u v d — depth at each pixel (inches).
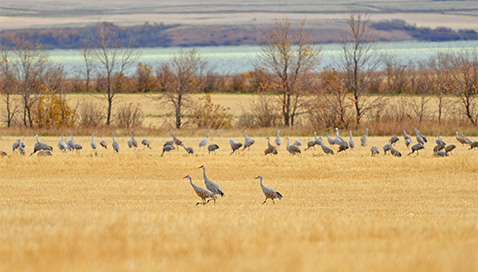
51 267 329.7
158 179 1032.2
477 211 695.7
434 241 407.2
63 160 1215.6
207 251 374.9
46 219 522.6
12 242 405.4
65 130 1988.2
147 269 319.3
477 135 1872.5
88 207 721.0
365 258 337.7
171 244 393.1
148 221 498.3
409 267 322.0
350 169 1106.7
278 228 458.6
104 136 1919.3
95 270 321.1
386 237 430.6
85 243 394.6
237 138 1856.5
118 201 783.7
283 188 908.0
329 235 436.1
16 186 935.0
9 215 534.9
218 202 772.6
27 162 1189.7
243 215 565.9
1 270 326.3
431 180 979.9
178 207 717.3
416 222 524.1
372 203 764.6
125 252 371.6
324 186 928.9
